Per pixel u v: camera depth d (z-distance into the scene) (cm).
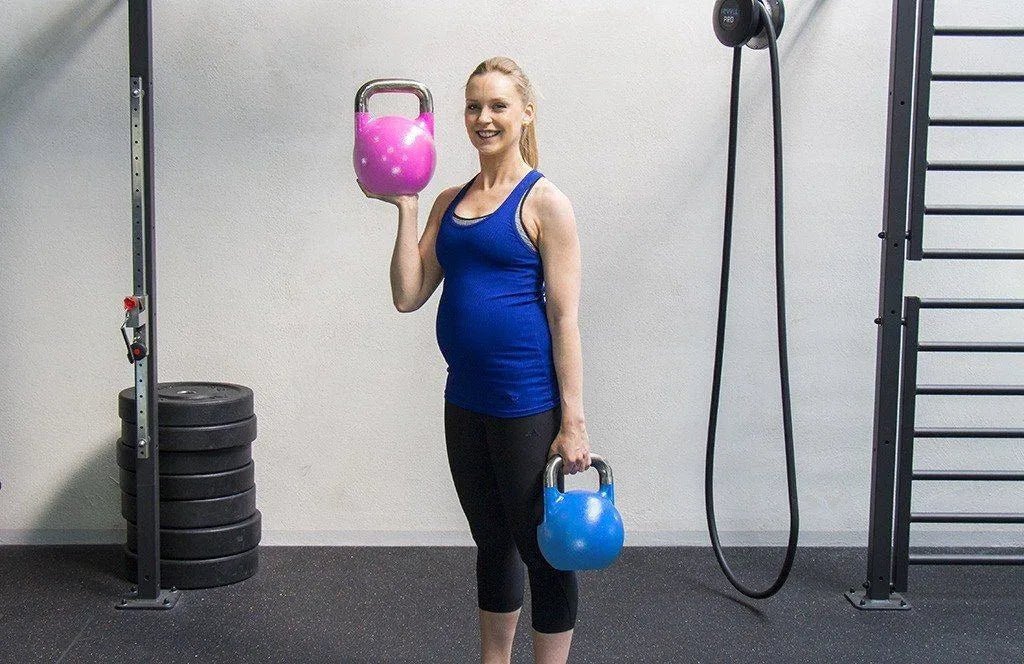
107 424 382
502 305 229
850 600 338
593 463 239
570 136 375
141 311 315
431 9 369
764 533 391
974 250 327
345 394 382
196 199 374
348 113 372
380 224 376
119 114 371
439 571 363
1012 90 373
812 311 383
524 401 230
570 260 228
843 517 391
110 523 386
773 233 379
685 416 386
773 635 314
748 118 374
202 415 337
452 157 375
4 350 379
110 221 375
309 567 365
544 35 371
